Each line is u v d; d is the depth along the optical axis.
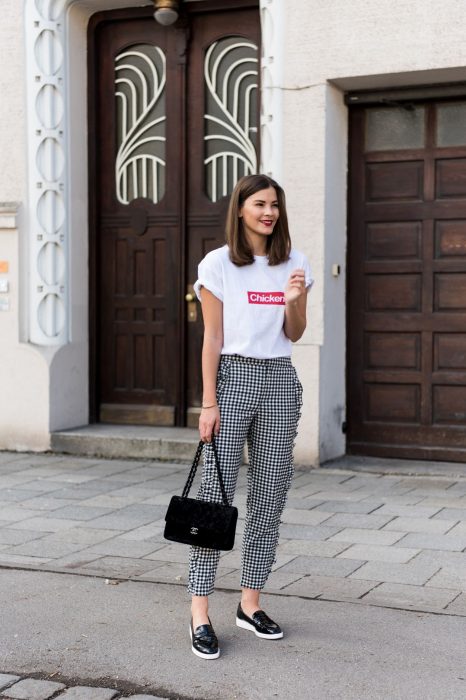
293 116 7.36
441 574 4.75
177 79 8.31
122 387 8.67
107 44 8.58
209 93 8.23
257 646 3.90
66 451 8.24
